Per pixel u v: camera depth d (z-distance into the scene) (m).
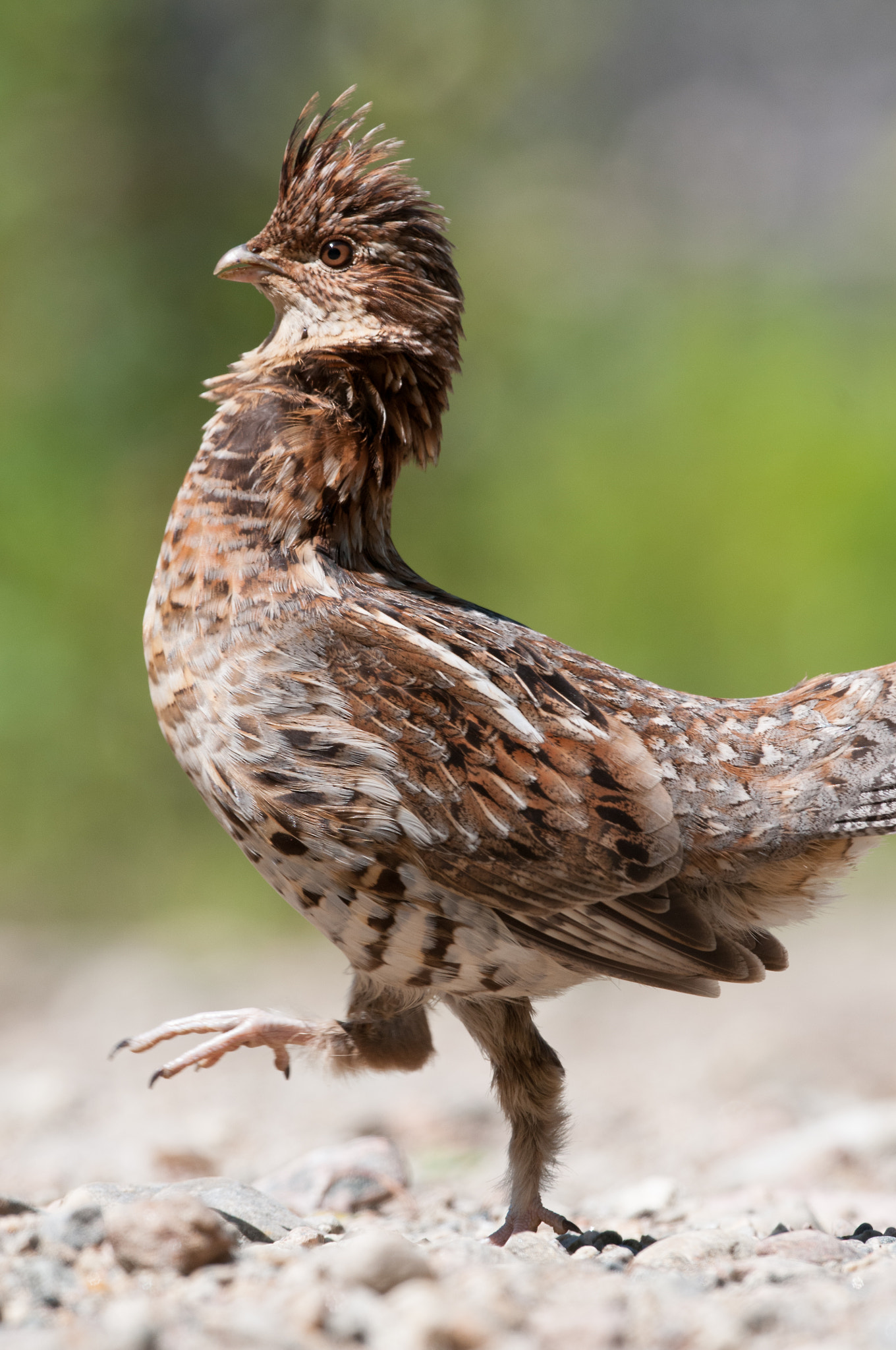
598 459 34.50
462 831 8.31
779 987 21.83
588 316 38.19
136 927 26.95
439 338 9.86
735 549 32.84
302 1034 9.19
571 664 9.09
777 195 63.78
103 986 22.34
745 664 31.91
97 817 28.59
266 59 34.59
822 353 36.62
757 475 33.38
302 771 8.34
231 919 27.23
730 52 67.50
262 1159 12.73
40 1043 19.08
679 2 65.50
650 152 62.94
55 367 30.64
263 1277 6.27
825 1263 7.07
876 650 31.47
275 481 8.96
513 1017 8.88
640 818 8.50
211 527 8.90
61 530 29.38
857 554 32.16
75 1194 7.52
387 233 9.79
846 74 67.81
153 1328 5.45
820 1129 12.46
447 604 9.20
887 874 29.45
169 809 29.06
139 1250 6.37
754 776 8.88
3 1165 11.99
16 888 27.66
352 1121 13.64
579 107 49.91
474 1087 15.90
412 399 9.80
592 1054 18.33
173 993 21.75
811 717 9.14
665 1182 10.65
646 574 32.88
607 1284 6.33
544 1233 8.45
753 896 9.07
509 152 39.47
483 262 37.16
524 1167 8.88
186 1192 7.84
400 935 8.51
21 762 28.38
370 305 9.70
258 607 8.65
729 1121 13.88
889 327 38.34
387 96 36.06
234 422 9.27
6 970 23.27
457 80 37.25
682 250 54.41
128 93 32.00
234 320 31.44
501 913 8.42
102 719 29.00
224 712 8.51
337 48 35.66
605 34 50.38
